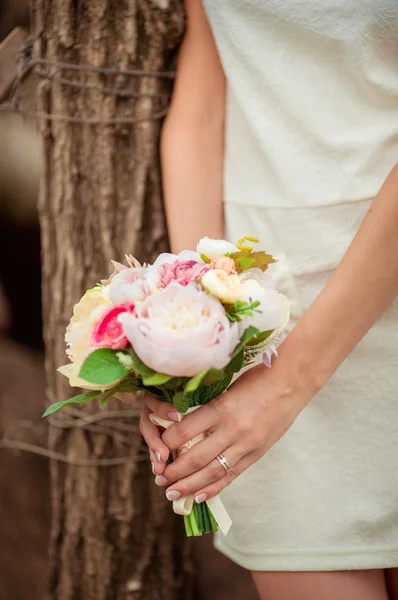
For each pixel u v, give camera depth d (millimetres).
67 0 1909
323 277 1708
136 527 2127
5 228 3344
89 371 1282
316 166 1684
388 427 1679
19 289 3465
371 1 1586
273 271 1732
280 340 1505
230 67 1737
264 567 1734
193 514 1469
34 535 2932
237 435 1426
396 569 1726
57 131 1978
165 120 1913
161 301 1266
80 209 2002
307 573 1703
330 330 1444
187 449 1459
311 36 1635
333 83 1656
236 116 1787
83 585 2164
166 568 2166
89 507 2119
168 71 1928
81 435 2092
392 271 1428
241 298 1287
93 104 1941
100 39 1910
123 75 1919
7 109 2043
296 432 1706
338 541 1686
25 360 3363
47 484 2986
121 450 2082
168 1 1848
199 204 1838
